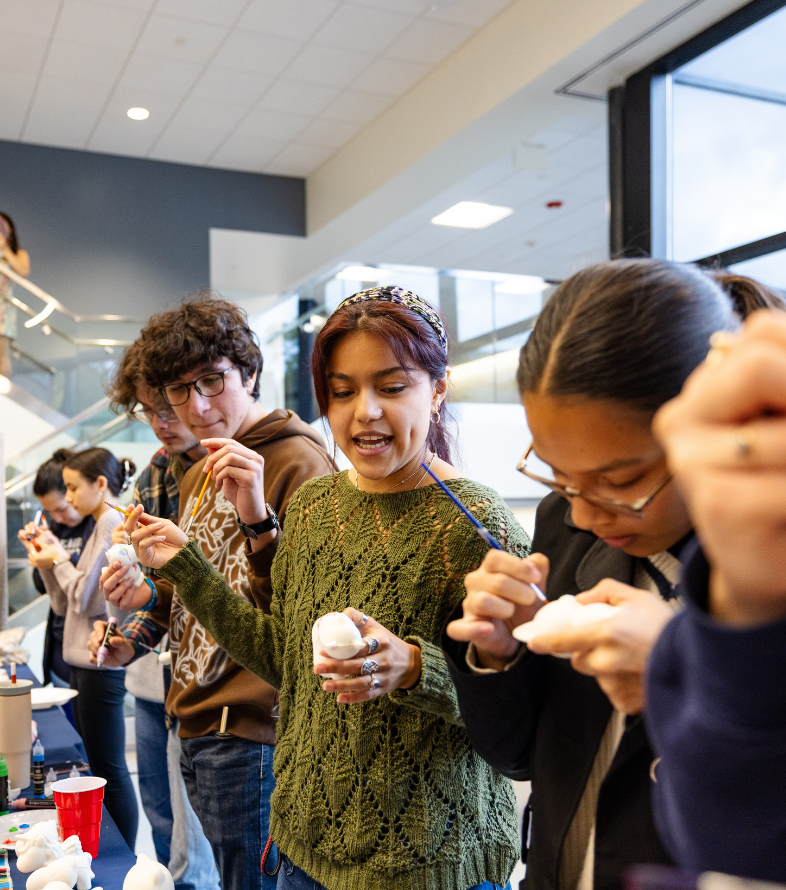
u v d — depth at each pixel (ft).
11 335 22.99
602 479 2.17
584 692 2.71
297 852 4.28
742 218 13.97
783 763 1.37
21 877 4.45
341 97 23.38
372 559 4.28
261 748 5.84
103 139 26.18
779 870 1.44
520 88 18.12
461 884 3.89
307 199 29.43
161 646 8.86
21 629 11.30
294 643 4.61
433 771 3.92
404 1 18.58
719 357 1.21
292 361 21.93
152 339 6.54
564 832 2.67
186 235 28.07
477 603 2.60
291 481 6.17
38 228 26.45
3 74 21.79
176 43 20.36
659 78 16.42
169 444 8.34
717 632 1.33
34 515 17.74
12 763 6.06
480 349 19.76
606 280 2.18
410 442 4.20
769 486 1.08
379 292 4.34
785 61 13.41
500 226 30.25
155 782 8.96
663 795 1.71
